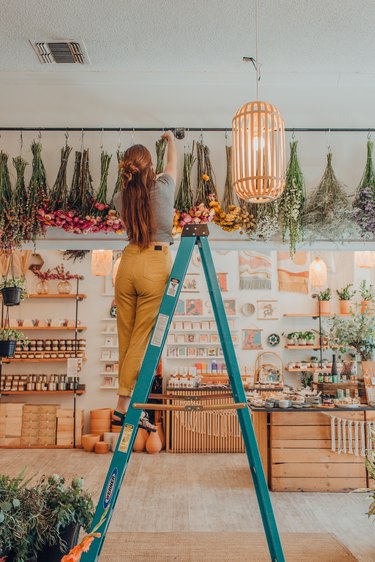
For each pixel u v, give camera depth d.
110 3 4.00
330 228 4.69
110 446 7.75
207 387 7.92
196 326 8.73
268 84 5.08
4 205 4.64
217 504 5.15
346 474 5.71
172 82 5.08
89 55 4.75
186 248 2.44
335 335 8.40
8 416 8.09
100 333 8.70
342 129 5.07
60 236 4.92
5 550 2.42
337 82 5.10
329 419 5.80
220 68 5.00
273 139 3.65
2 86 5.05
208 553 3.10
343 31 4.38
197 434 7.79
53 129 5.00
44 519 2.61
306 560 2.94
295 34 4.42
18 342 8.38
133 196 2.47
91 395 8.57
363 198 4.70
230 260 8.95
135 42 4.54
